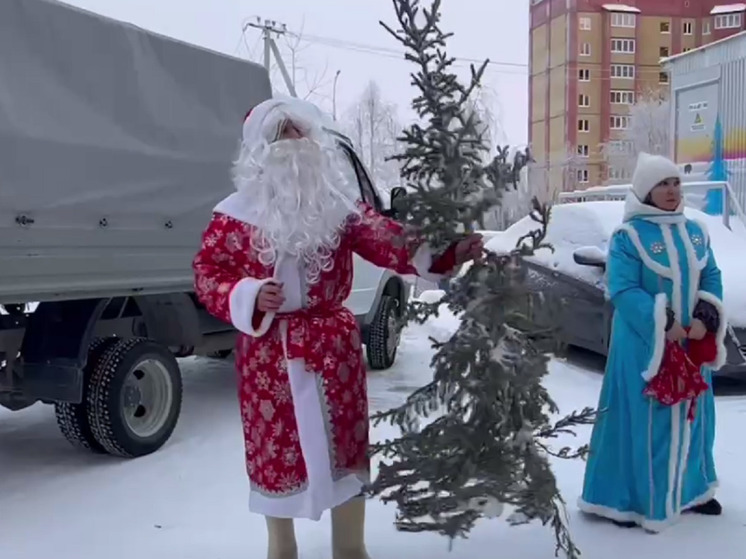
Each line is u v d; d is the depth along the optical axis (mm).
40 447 5023
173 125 5172
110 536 3551
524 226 7402
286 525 2863
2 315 4695
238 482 4262
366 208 2879
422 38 2521
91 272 4418
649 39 42781
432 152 2543
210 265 2729
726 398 5977
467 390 2533
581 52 42344
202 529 3613
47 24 4227
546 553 3215
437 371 2623
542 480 2590
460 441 2527
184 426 5457
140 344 4742
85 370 4559
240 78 5852
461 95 2564
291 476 2674
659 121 36750
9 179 3932
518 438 2566
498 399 2527
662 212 3379
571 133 42469
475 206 2545
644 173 3393
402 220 2625
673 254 3330
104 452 4809
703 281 3422
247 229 2684
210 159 5520
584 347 6828
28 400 4641
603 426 3459
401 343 8586
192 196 5352
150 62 4996
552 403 2662
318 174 2684
